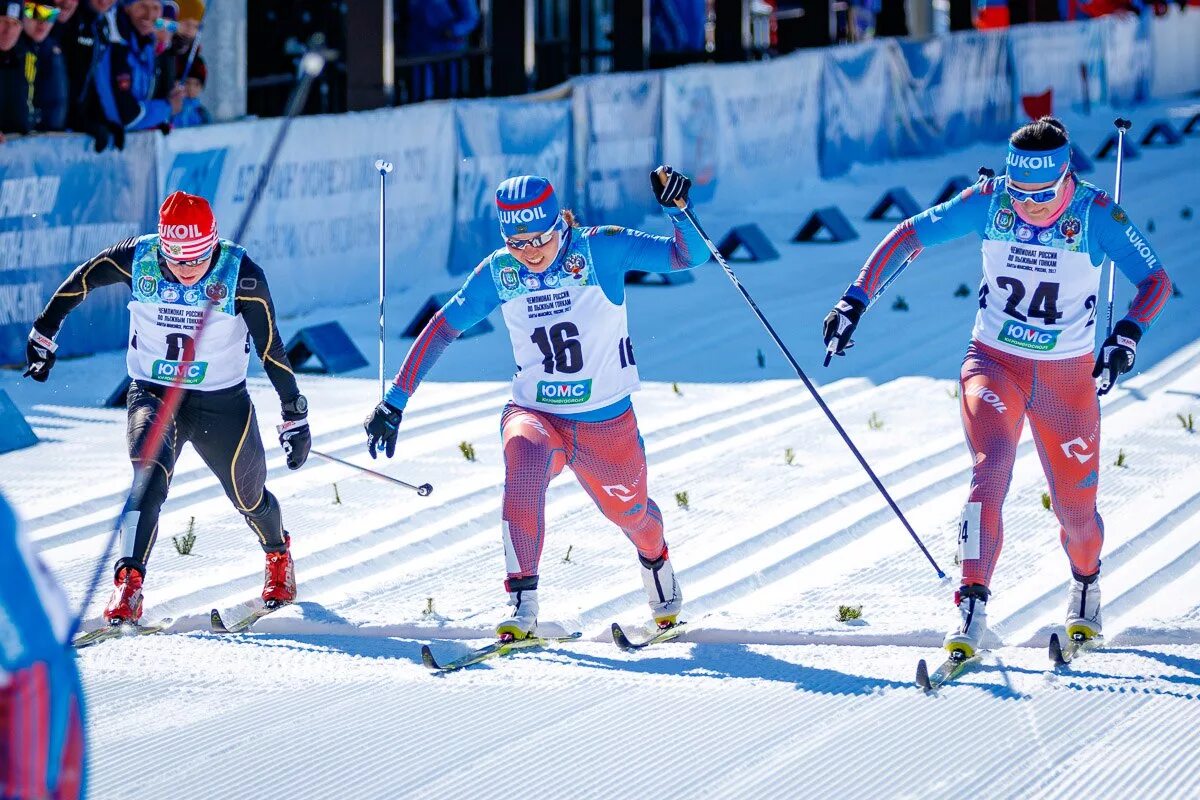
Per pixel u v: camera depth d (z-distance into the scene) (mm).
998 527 17734
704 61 84062
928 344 41344
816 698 16609
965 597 17562
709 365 39250
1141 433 30859
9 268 37031
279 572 21500
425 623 20297
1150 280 18141
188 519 26188
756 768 14547
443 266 50188
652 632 19875
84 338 39469
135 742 15461
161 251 20031
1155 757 14578
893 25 97938
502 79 66000
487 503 27297
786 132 69188
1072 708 15977
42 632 7453
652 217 60656
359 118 45844
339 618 20656
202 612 20719
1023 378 18672
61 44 39000
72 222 38344
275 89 58219
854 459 29672
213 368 20406
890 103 77250
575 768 14648
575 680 17562
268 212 43156
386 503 27047
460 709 16516
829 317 18938
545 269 18797
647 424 32656
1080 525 18688
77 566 23406
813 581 22328
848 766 14531
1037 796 13711
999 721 15633
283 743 15422
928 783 14055
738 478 28484
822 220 58750
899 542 24312
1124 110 98500
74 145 37969
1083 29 94375
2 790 7309
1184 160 78500
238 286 20203
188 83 47062
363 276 46906
